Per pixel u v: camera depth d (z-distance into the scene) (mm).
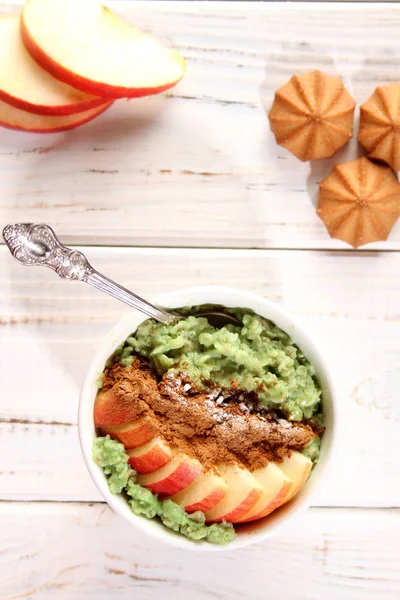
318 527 554
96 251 546
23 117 526
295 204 549
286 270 549
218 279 548
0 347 546
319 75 526
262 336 501
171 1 542
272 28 544
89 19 506
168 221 547
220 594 552
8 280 546
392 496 552
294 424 487
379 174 529
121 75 505
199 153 547
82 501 552
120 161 546
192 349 494
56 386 547
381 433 551
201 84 545
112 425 483
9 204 544
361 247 549
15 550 550
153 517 488
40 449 548
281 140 537
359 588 555
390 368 551
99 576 551
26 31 492
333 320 550
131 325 488
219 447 480
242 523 494
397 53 545
